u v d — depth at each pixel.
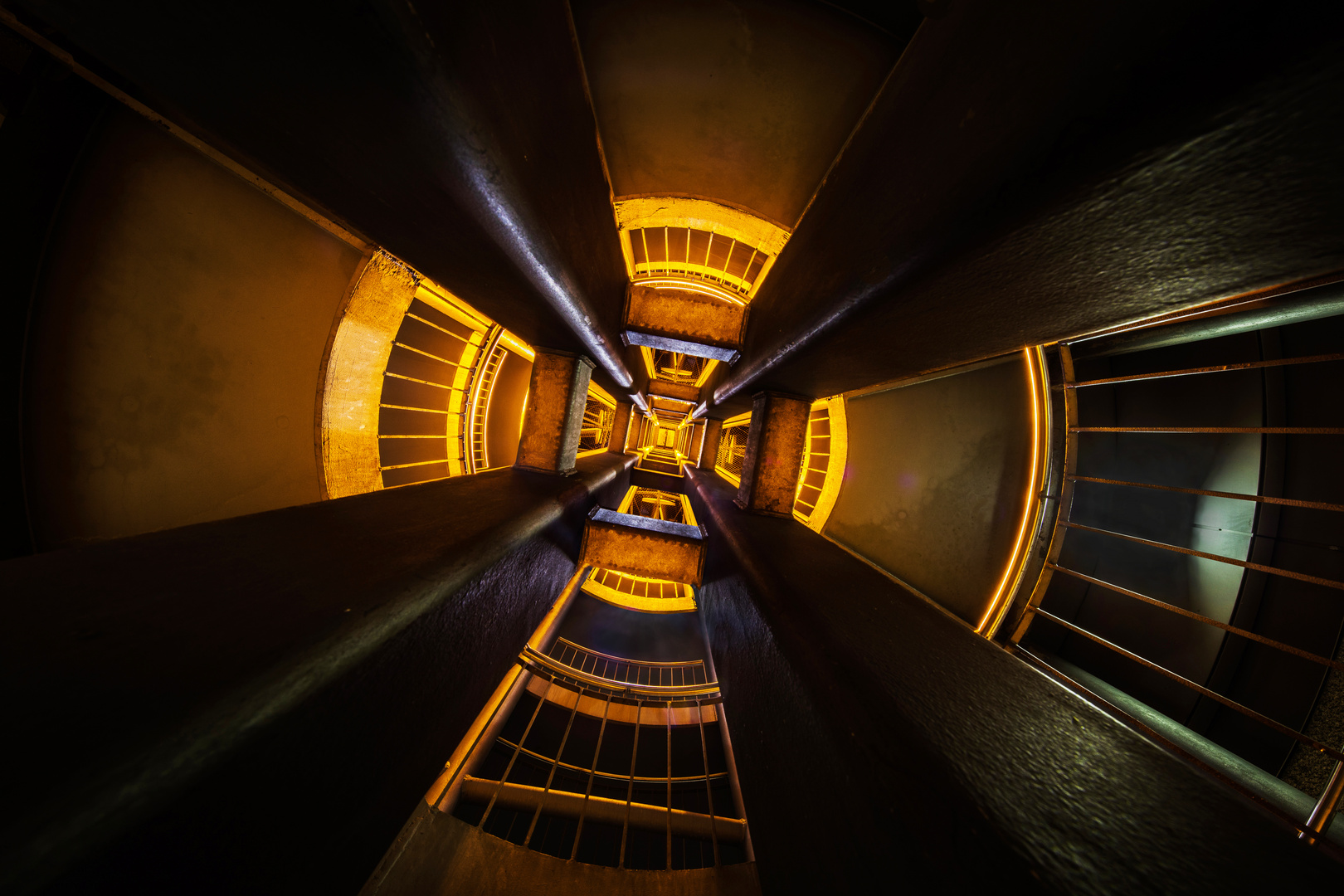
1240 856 1.06
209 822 0.92
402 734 1.51
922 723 1.42
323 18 1.01
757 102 3.08
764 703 2.13
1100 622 4.66
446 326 5.76
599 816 5.36
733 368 5.25
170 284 3.62
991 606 4.84
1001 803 1.14
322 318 4.10
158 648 1.05
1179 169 0.94
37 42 2.54
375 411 4.73
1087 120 0.99
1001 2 1.21
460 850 3.50
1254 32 0.72
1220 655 4.01
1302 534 3.71
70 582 1.19
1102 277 1.42
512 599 2.51
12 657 0.93
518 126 1.69
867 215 2.03
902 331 2.25
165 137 3.18
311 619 1.28
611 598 10.55
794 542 3.74
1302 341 3.71
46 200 3.06
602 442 13.41
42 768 0.76
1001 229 1.30
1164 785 1.27
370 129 1.38
